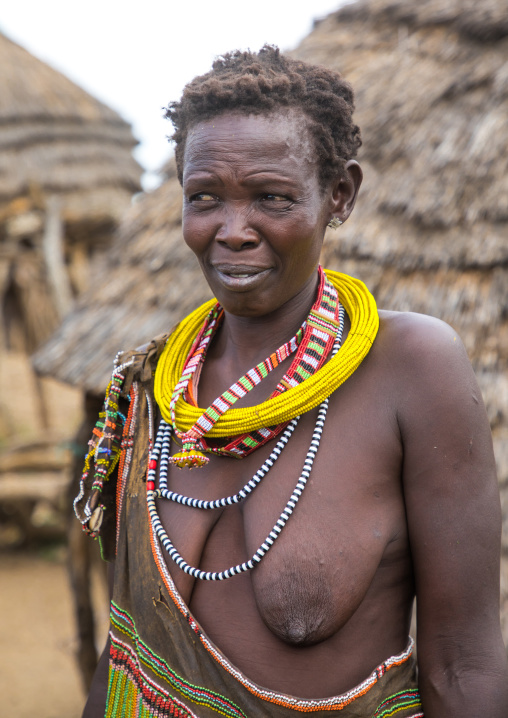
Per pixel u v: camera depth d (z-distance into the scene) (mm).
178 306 4281
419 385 1254
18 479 8414
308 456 1243
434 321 1320
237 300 1258
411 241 3684
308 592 1176
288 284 1267
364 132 4246
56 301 10375
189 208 1263
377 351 1308
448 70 4355
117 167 11586
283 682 1211
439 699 1248
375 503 1234
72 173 10977
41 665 6328
